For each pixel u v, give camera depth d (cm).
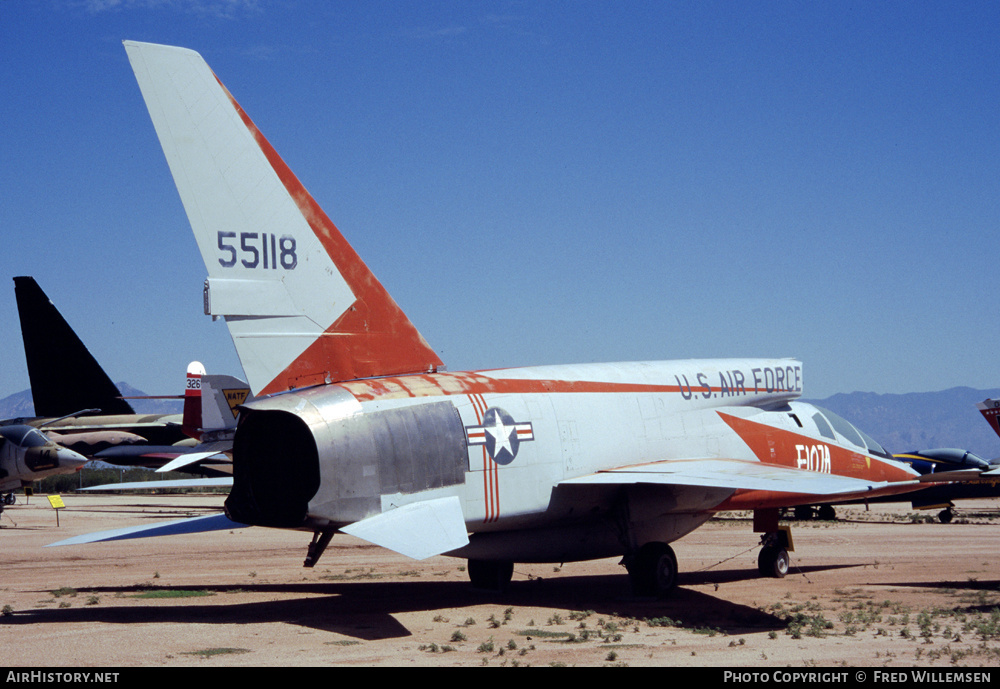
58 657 786
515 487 1135
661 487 1295
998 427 3041
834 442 1588
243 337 1039
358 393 1027
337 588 1337
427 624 993
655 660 795
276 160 1100
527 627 977
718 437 1417
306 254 1104
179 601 1189
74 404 4088
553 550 1248
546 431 1186
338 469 968
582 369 1323
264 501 1012
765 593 1303
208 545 2162
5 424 2769
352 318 1134
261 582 1419
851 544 2083
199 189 1032
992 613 1084
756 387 1512
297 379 1075
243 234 1055
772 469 1227
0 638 888
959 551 1919
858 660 802
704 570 1614
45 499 4584
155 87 1023
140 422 4553
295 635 911
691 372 1432
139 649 827
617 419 1283
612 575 1527
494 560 1214
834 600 1230
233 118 1070
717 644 880
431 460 1048
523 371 1248
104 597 1228
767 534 1508
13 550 1998
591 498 1235
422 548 915
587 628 973
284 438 1023
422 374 1161
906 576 1509
